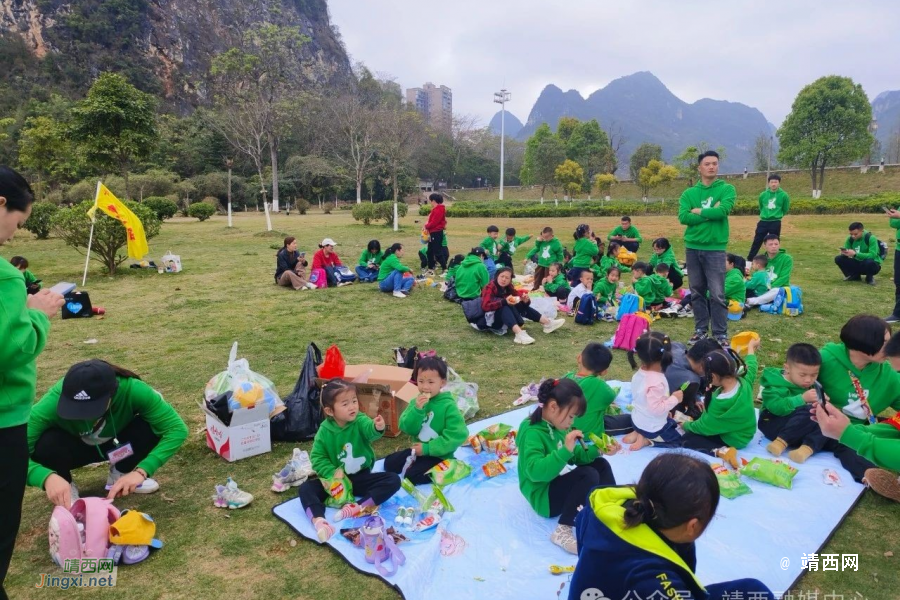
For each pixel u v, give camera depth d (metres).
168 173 43.88
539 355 6.68
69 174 31.02
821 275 11.48
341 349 6.88
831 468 3.95
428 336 7.47
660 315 8.41
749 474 3.84
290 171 50.88
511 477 3.95
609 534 1.95
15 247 17.72
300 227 26.06
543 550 3.14
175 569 3.00
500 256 11.98
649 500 1.87
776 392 4.36
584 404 3.24
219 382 4.23
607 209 32.78
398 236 21.44
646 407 4.32
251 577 2.93
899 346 3.60
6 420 2.22
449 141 73.75
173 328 7.89
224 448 4.14
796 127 36.50
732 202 6.46
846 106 35.38
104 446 3.57
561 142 53.56
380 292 10.45
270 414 4.33
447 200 63.72
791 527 3.30
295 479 3.81
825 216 24.72
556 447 3.26
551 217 33.25
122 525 3.00
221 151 50.62
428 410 3.90
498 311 7.33
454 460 3.91
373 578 2.92
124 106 20.25
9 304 2.16
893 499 3.58
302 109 48.75
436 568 2.99
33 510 3.59
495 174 78.56
